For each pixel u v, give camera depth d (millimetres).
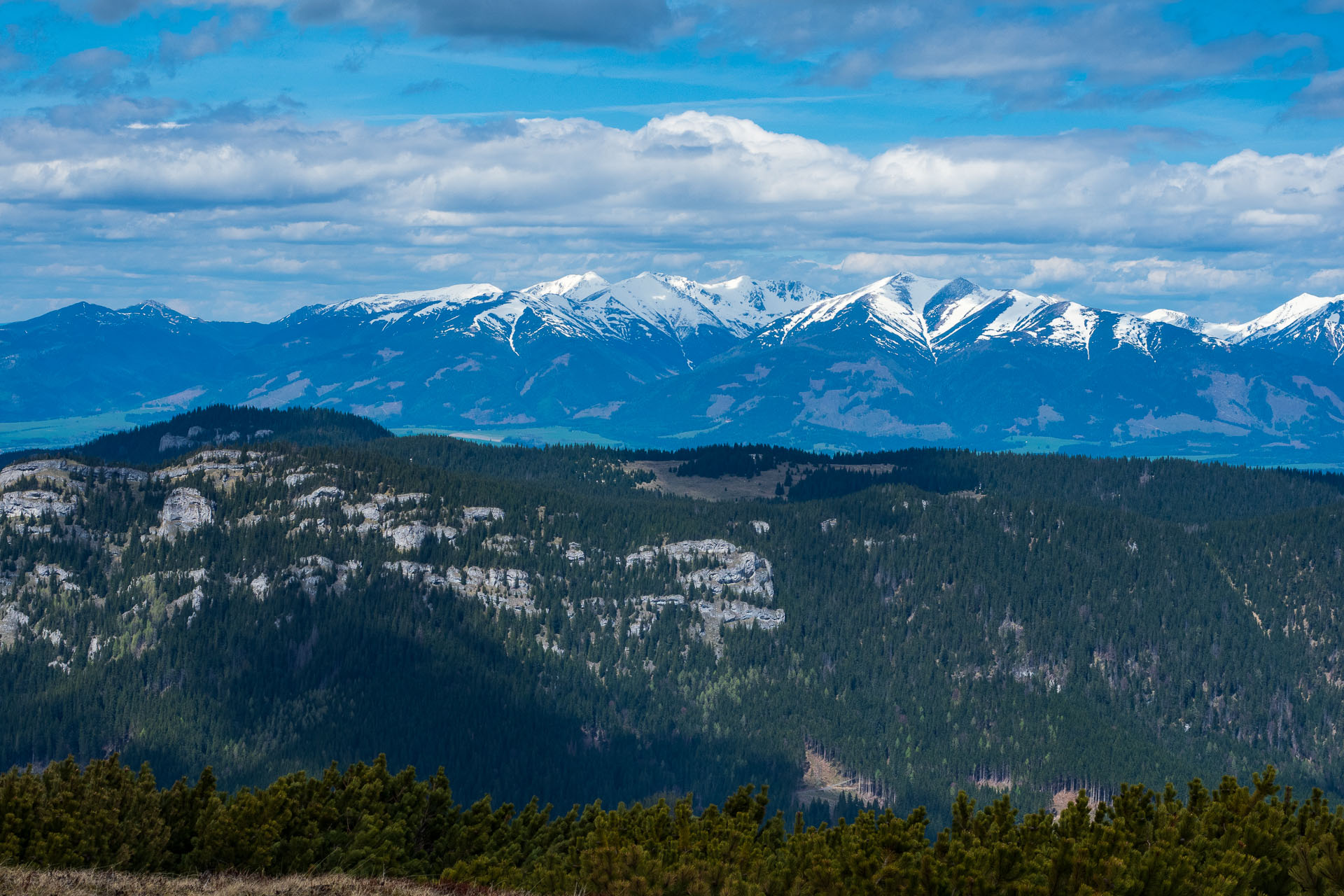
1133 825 69562
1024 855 68000
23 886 65375
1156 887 61281
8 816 83688
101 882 69438
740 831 83188
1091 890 61406
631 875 73938
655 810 89312
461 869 81125
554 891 76312
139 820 89312
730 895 70750
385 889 72625
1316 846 63531
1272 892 62781
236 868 86375
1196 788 73000
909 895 68062
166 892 68938
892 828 77312
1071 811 73938
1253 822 66125
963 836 73438
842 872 71000
